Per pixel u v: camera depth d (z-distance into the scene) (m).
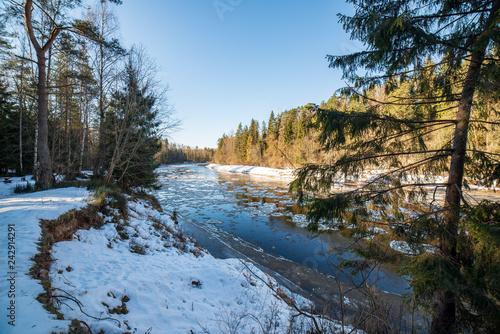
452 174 2.94
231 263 6.73
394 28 2.54
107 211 7.23
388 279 6.23
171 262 5.70
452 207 2.60
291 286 6.79
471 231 2.32
